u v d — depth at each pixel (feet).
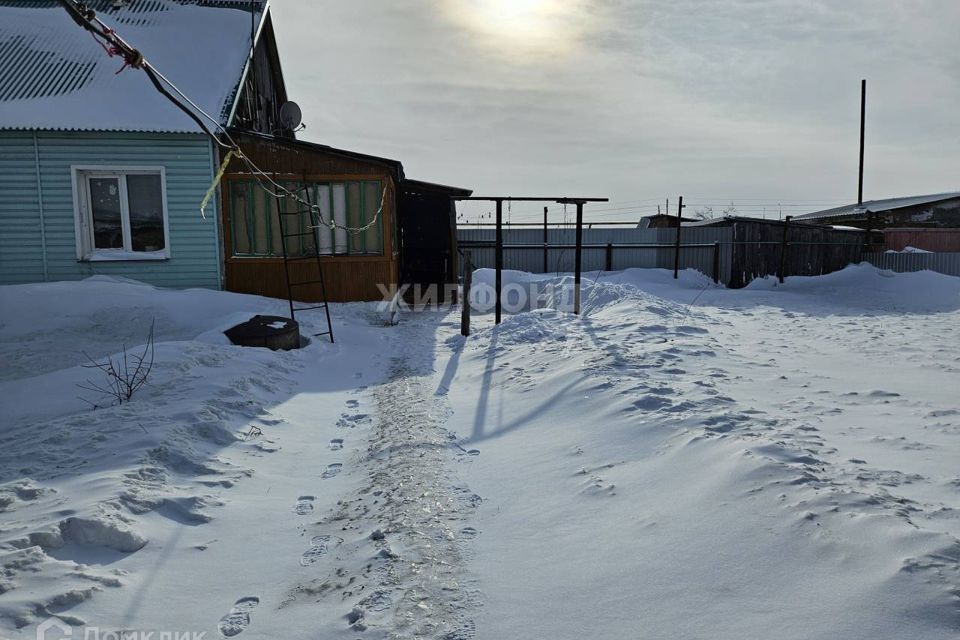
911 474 11.79
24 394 21.04
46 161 40.14
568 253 71.00
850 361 25.46
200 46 48.62
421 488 13.87
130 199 41.57
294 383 24.45
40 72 43.21
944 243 89.76
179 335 32.14
